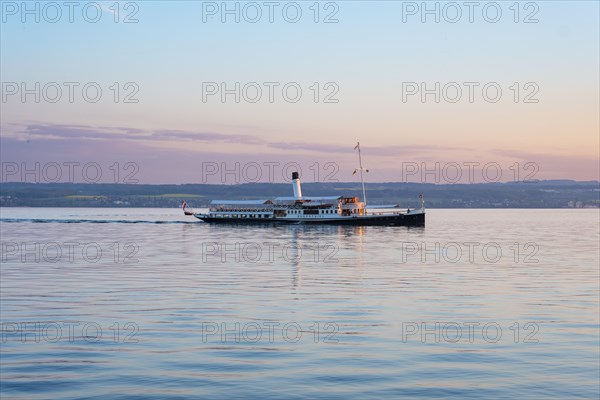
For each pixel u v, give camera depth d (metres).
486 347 46.06
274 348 45.50
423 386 37.09
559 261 114.06
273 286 77.88
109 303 64.44
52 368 40.22
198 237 181.00
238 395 35.50
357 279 85.38
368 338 48.78
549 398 35.12
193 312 59.47
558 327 53.06
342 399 34.91
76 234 198.50
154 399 34.84
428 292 73.25
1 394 35.47
